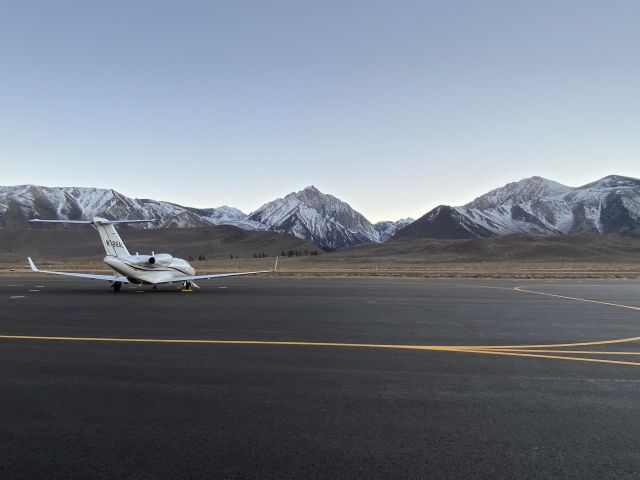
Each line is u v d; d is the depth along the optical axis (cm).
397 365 1047
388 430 667
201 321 1712
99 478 535
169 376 952
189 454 592
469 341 1333
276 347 1243
